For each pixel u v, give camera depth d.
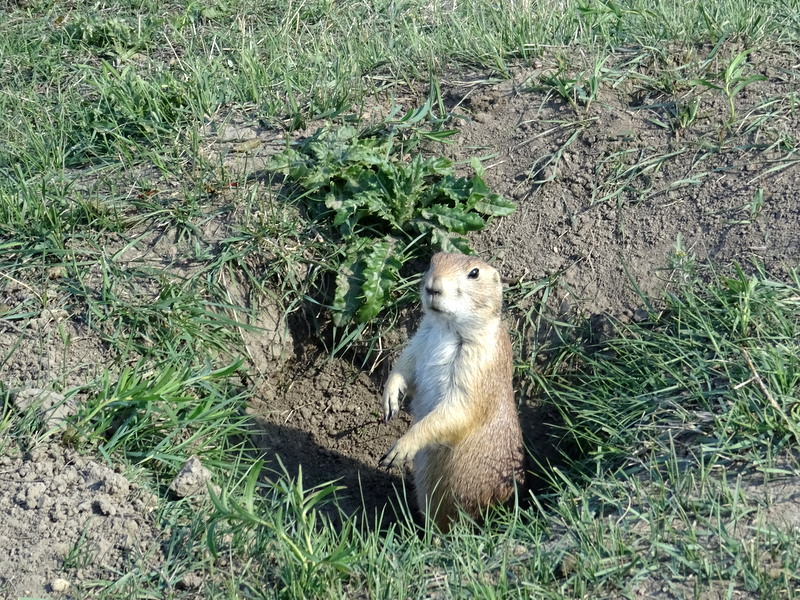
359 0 7.73
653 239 5.57
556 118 6.21
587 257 5.64
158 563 3.88
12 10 7.61
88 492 4.14
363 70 6.82
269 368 5.59
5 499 4.11
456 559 3.81
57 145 6.08
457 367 4.75
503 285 5.66
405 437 4.69
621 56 6.55
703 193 5.65
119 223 5.55
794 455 4.08
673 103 6.11
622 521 3.96
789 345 4.61
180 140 6.16
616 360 5.18
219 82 6.61
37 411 4.47
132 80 6.45
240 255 5.51
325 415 5.61
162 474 4.41
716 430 4.30
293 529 3.99
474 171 6.00
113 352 4.96
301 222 5.74
